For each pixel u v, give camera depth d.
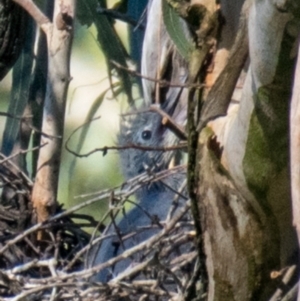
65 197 9.22
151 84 6.67
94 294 4.85
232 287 3.92
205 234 3.91
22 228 6.19
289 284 3.83
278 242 3.81
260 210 3.73
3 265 5.80
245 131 3.47
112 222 5.39
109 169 8.34
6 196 6.57
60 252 6.19
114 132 8.41
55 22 6.13
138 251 5.05
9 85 9.12
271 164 3.51
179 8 3.96
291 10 2.96
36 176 6.33
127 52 8.20
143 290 4.77
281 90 3.27
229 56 3.69
